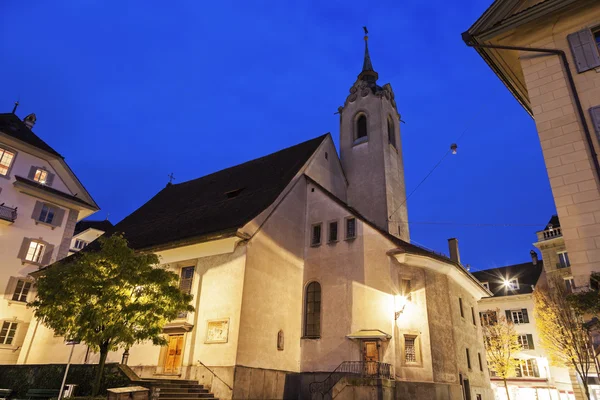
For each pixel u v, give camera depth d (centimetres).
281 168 2719
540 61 1234
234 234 1930
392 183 3023
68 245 3009
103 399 1348
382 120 3161
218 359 1808
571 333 2592
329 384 1988
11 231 2717
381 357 1961
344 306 2148
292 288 2236
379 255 2158
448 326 2161
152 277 1473
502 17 1294
